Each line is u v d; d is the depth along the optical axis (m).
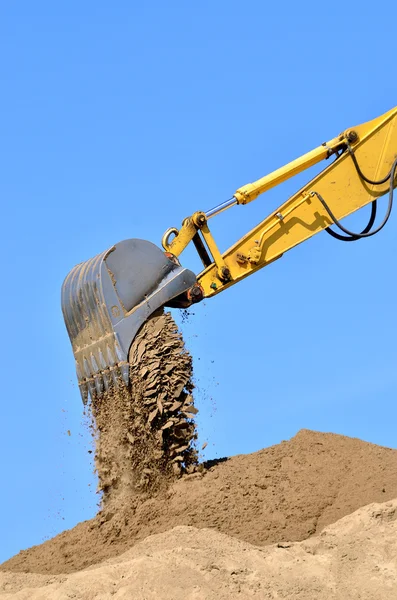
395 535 24.62
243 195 30.58
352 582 23.44
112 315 29.62
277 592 23.02
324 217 30.97
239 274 30.64
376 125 31.31
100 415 30.05
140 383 29.27
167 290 30.00
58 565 27.20
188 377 29.59
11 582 24.59
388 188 31.27
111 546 27.55
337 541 24.92
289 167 31.00
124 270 29.91
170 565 23.33
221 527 26.97
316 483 28.72
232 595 22.58
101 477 29.69
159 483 29.03
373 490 27.94
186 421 29.27
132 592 22.48
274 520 27.09
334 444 31.19
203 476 29.25
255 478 29.02
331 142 31.27
